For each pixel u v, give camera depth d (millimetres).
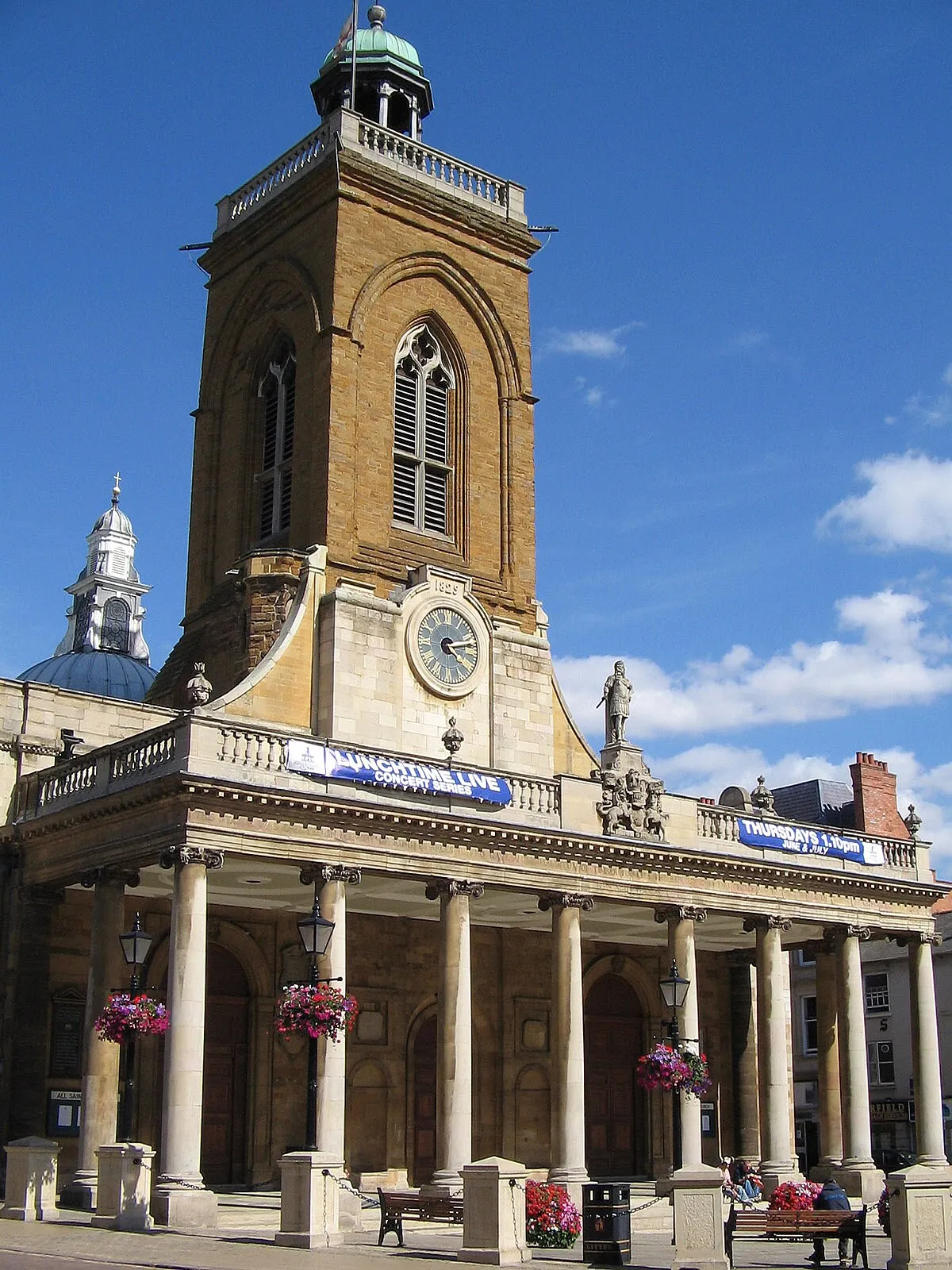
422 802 42281
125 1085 38500
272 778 39250
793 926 53875
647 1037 56625
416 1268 27266
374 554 48812
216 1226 35094
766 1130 49281
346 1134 47250
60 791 43125
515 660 50656
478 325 54594
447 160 55000
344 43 57594
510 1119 51250
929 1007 55062
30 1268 25141
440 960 42625
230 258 56094
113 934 40094
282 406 52625
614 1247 29578
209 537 54344
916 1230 28234
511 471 53844
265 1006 46781
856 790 76438
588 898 45719
